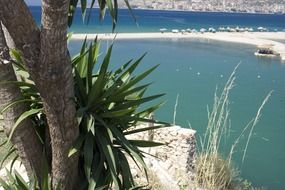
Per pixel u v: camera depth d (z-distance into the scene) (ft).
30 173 14.17
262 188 37.50
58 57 10.78
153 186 26.09
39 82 11.29
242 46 194.70
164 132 32.07
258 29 341.62
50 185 13.75
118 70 14.56
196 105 71.31
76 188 13.85
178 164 31.12
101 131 13.32
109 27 255.91
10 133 12.53
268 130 58.03
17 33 10.51
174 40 215.92
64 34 10.47
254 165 44.19
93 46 14.53
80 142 12.70
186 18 571.28
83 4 12.59
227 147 47.80
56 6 9.79
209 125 30.71
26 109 13.56
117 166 13.46
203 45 193.47
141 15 627.46
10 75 12.90
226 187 30.66
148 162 28.81
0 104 13.07
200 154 32.60
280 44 203.82
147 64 117.29
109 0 11.69
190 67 117.70
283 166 44.52
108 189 14.92
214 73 108.88
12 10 10.16
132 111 13.85
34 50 10.78
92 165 12.99
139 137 30.78
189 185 28.84
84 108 12.93
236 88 89.45
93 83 14.19
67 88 11.58
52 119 12.03
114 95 13.35
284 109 71.51
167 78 97.60
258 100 78.18
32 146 13.79
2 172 23.03
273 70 119.75
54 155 12.84
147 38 219.20
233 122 60.95
